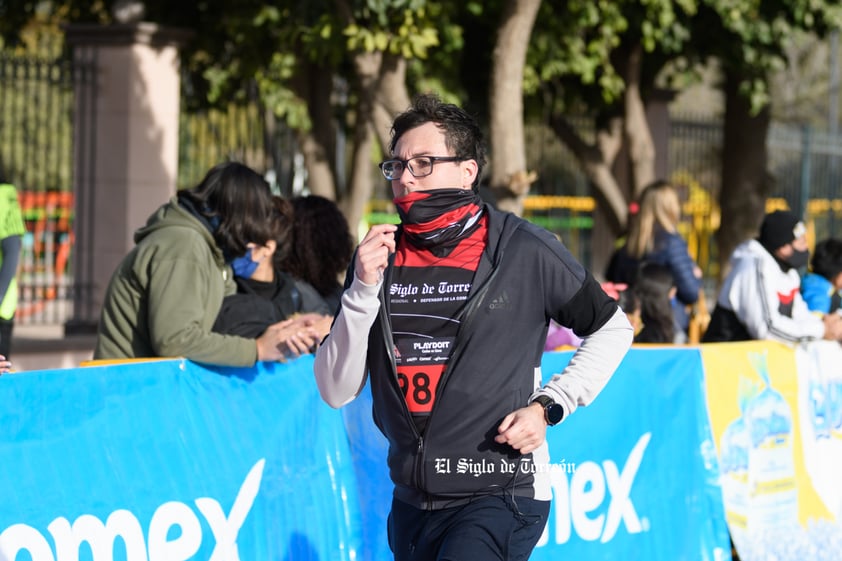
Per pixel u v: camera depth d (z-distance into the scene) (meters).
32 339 11.95
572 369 4.11
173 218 5.31
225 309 5.52
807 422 7.56
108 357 5.32
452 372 4.00
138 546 4.64
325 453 5.52
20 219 7.47
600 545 6.37
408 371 4.04
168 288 5.08
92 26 12.50
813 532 7.53
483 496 4.04
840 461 7.76
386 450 5.77
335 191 14.23
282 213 5.97
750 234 17.84
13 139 12.45
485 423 4.00
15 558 4.17
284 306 5.99
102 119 12.60
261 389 5.29
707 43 15.45
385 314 4.07
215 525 4.96
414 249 4.12
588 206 20.84
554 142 18.80
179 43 12.81
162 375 4.87
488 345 4.00
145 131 12.61
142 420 4.74
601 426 6.43
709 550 6.90
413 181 4.02
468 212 4.05
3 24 15.17
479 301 3.99
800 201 23.98
